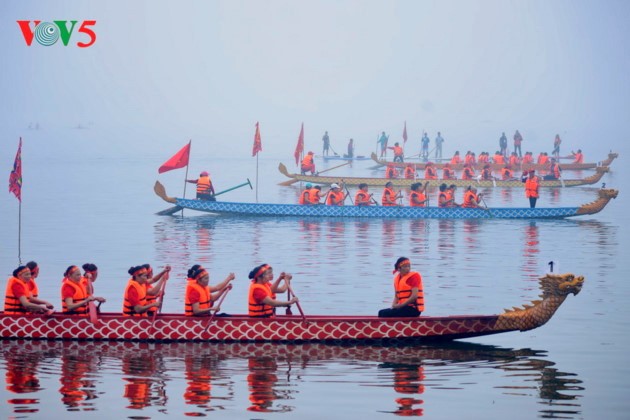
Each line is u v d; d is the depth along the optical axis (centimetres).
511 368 3158
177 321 3516
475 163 14188
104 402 2755
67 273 3609
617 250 6100
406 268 3588
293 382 2975
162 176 13888
